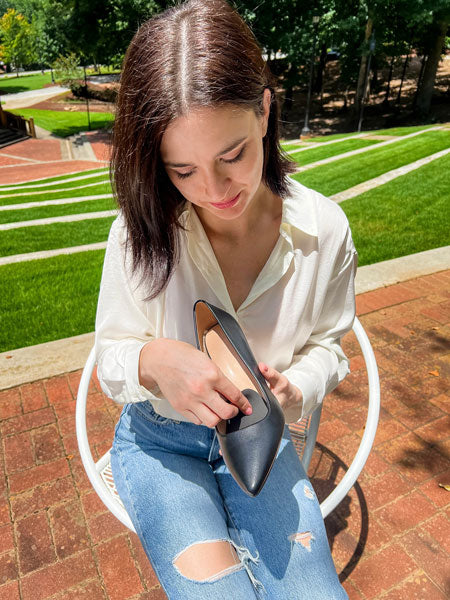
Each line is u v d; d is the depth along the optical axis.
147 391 1.23
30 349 3.47
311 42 22.17
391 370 3.17
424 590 1.90
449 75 34.97
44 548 2.10
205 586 1.12
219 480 1.41
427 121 25.84
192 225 1.29
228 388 1.12
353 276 1.48
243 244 1.38
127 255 1.31
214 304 1.39
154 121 0.93
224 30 0.93
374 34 22.30
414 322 3.69
